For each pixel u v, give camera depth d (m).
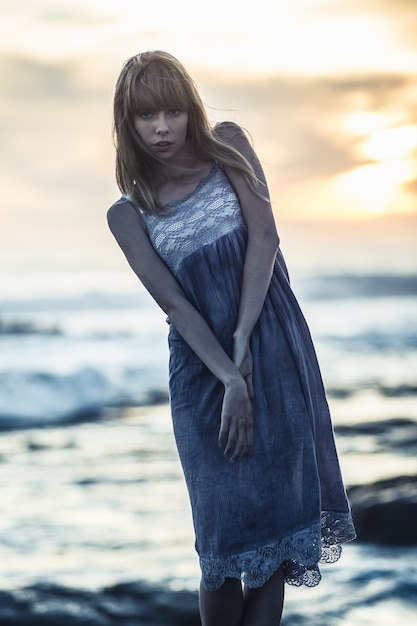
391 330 40.09
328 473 3.30
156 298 3.24
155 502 10.37
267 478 3.16
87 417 18.97
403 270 66.94
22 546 8.38
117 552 8.16
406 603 6.53
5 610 6.40
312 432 3.21
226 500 3.16
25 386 20.33
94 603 6.53
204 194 3.23
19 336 33.81
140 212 3.27
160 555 8.02
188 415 3.25
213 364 3.12
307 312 49.56
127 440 15.70
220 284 3.21
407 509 8.26
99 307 47.53
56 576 7.24
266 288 3.20
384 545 8.06
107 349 30.47
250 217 3.24
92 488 11.27
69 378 21.27
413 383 23.09
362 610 6.38
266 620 3.21
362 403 19.73
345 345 34.47
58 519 9.52
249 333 3.16
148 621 6.29
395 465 12.24
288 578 3.23
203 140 3.21
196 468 3.22
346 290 60.72
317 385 3.31
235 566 3.15
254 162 3.30
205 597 3.28
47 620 6.27
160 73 3.11
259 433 3.15
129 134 3.20
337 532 3.31
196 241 3.21
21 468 12.87
